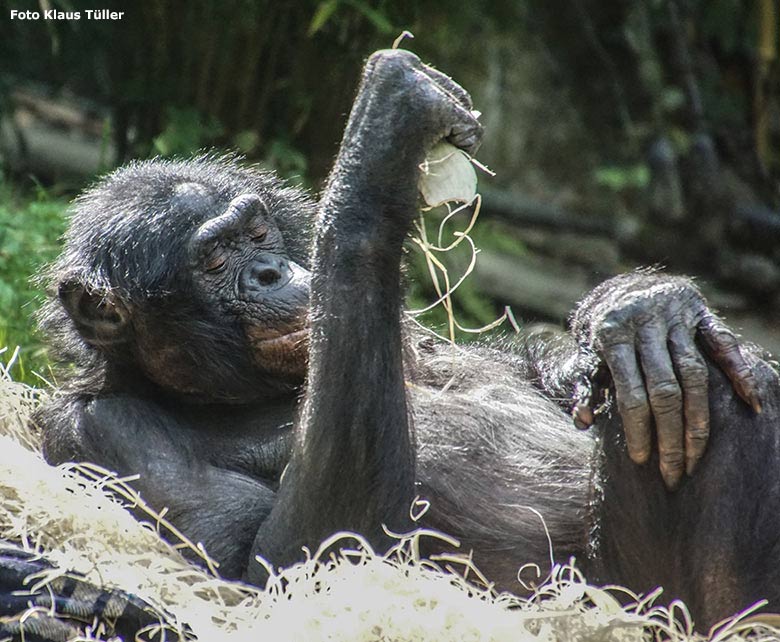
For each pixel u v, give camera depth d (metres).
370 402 8.36
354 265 8.38
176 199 10.16
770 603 8.47
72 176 23.62
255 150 18.31
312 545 8.57
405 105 8.41
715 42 27.31
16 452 8.84
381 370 8.40
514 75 28.95
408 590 7.85
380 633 7.63
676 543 8.56
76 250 10.41
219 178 10.52
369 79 8.59
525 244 26.25
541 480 9.57
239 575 9.17
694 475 8.45
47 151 23.95
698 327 8.53
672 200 25.92
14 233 15.05
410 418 9.02
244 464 9.88
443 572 8.63
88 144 24.52
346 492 8.45
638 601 8.32
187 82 18.30
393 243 8.47
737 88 27.22
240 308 9.97
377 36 18.34
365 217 8.42
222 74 18.19
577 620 7.90
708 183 25.81
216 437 10.00
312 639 7.56
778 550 8.45
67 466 8.98
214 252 9.98
